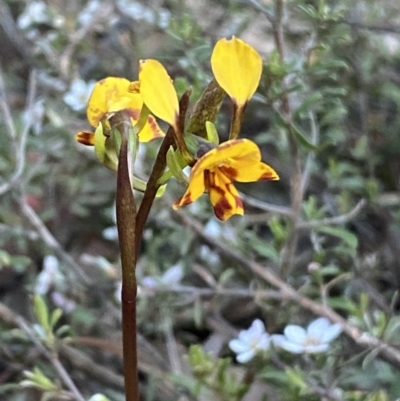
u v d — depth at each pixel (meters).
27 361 0.44
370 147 0.58
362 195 0.54
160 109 0.24
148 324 0.48
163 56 0.48
